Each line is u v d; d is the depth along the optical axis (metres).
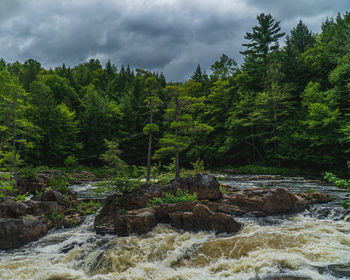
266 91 46.75
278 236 9.45
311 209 13.18
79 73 89.25
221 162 52.78
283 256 7.73
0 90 37.22
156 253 9.02
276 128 43.31
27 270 8.25
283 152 41.66
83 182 36.59
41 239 11.33
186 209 12.30
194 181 15.61
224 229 10.48
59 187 18.72
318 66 46.78
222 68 68.12
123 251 9.20
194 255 8.80
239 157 51.66
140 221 10.87
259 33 55.28
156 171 31.44
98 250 9.54
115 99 75.12
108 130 55.81
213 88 54.25
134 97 69.12
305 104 40.47
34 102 50.44
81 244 10.52
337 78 36.34
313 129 36.91
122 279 7.48
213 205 13.40
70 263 8.89
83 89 72.69
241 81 55.78
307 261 7.38
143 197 13.73
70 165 49.31
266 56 54.19
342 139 32.50
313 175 35.91
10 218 10.86
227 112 52.16
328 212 12.20
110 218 12.74
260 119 45.00
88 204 16.77
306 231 9.82
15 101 22.59
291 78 49.06
